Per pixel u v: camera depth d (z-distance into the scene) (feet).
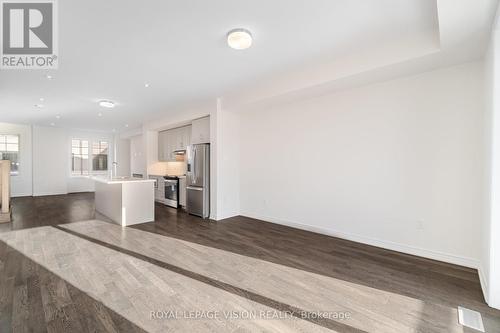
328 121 12.69
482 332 5.51
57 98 15.39
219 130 16.08
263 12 6.95
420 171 9.89
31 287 7.30
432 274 8.32
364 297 6.93
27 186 26.37
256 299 6.80
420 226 9.91
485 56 8.04
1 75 11.43
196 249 10.67
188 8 6.71
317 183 13.25
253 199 16.69
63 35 8.05
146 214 15.62
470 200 8.82
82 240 11.76
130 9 6.72
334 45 8.96
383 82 10.75
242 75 11.89
